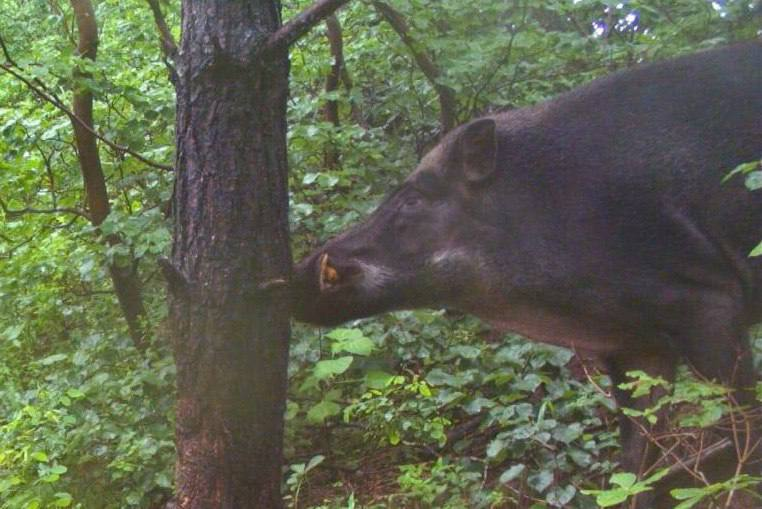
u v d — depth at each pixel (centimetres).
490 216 604
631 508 570
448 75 816
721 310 569
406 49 847
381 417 671
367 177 827
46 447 675
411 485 632
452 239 608
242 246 484
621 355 610
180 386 491
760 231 583
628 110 604
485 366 714
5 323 875
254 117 485
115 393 727
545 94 872
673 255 578
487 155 602
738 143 586
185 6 489
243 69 479
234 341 484
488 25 832
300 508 670
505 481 605
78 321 896
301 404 729
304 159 807
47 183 859
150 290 828
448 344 736
